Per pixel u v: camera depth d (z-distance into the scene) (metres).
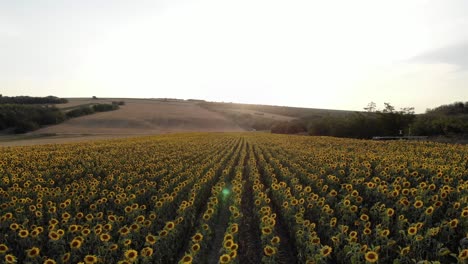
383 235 8.37
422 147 28.05
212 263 9.68
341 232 9.26
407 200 10.34
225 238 8.72
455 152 22.95
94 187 15.10
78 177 19.75
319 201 11.73
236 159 31.66
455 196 11.29
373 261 6.89
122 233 9.39
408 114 56.09
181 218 10.73
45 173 19.14
